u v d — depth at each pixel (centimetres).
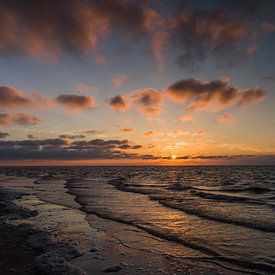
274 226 1263
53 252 894
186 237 1105
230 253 914
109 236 1135
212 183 4350
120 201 2125
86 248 986
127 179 5544
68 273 737
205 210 1698
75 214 1606
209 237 1102
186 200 2158
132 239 1091
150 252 941
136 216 1526
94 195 2545
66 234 1165
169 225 1309
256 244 1002
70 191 2945
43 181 4891
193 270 789
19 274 757
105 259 878
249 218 1448
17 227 1250
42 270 767
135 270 791
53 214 1608
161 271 784
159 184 4038
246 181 4862
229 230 1202
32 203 2062
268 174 8038
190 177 6488
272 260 845
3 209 1705
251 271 772
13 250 945
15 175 7875
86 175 7838
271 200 2214
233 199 2180
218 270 784
